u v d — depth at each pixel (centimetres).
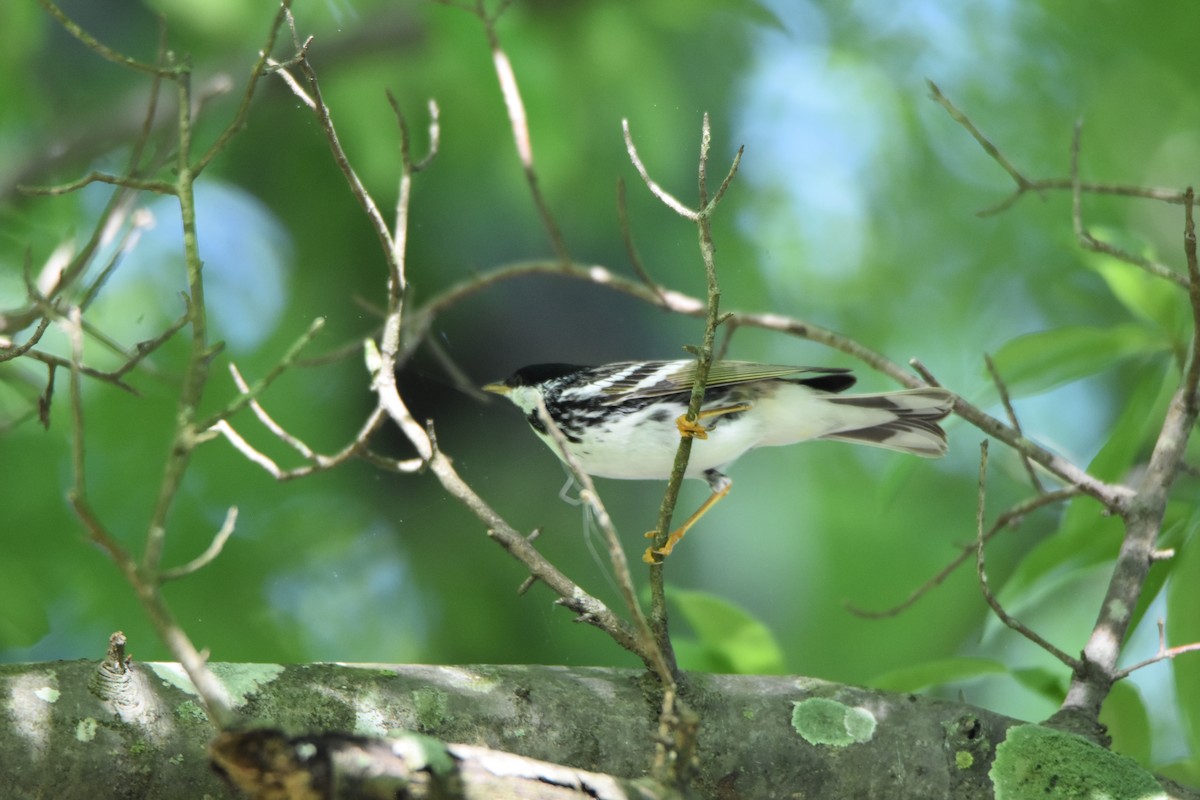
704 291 1384
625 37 1315
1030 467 779
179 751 524
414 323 929
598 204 1365
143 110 1281
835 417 827
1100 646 660
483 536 1261
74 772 511
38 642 998
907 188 1441
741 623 773
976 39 1438
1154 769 787
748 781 585
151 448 1147
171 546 1121
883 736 597
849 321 1398
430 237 1367
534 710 579
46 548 1091
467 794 418
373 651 1188
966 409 770
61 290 695
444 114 1292
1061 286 1375
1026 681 763
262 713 544
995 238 1409
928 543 1291
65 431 1131
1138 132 1381
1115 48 1380
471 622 1216
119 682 528
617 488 1331
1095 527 818
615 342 1383
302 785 397
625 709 589
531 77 1240
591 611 589
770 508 1322
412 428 605
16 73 1280
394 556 1233
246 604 1134
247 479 1177
